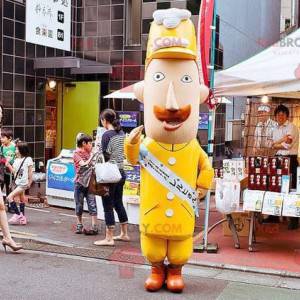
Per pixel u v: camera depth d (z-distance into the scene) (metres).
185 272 4.19
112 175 4.66
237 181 4.88
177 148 3.57
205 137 8.33
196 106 3.52
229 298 3.60
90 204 5.35
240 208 4.78
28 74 8.30
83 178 5.29
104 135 4.88
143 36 8.68
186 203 3.58
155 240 3.63
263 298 3.62
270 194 4.61
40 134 8.62
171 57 3.43
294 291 3.79
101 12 8.93
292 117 6.39
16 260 4.45
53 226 5.72
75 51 9.14
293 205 4.49
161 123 3.46
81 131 9.06
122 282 3.89
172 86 3.42
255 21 11.90
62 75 8.96
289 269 4.23
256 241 5.15
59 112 9.19
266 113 6.10
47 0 7.64
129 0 8.85
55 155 9.21
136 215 5.73
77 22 9.10
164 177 3.55
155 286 3.68
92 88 8.96
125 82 8.84
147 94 3.52
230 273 4.19
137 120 8.75
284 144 5.73
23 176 5.68
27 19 7.35
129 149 3.56
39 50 8.51
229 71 4.66
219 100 5.91
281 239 5.28
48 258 4.53
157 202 3.55
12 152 6.53
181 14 3.52
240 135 10.07
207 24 4.41
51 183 6.88
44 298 3.50
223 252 4.71
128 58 8.79
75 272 4.12
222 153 9.27
